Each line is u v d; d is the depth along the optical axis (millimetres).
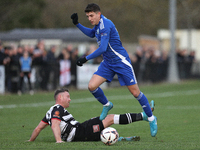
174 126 29891
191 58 95000
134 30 149250
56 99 22000
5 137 24781
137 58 75438
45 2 144500
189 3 134125
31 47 60281
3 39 80500
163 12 148375
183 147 19172
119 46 22453
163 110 41500
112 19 146750
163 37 124438
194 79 94562
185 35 122812
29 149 18359
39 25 139250
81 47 79000
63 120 21594
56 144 19938
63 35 80500
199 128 28688
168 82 84438
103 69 22656
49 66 60625
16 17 137250
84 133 21547
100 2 145000
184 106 45531
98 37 22406
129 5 147500
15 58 57812
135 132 27109
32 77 59062
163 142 21734
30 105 45062
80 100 51531
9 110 40344
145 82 77688
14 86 58219
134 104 47125
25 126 29922
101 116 22031
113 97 56031
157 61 81375
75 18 23938
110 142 19594
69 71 63531
